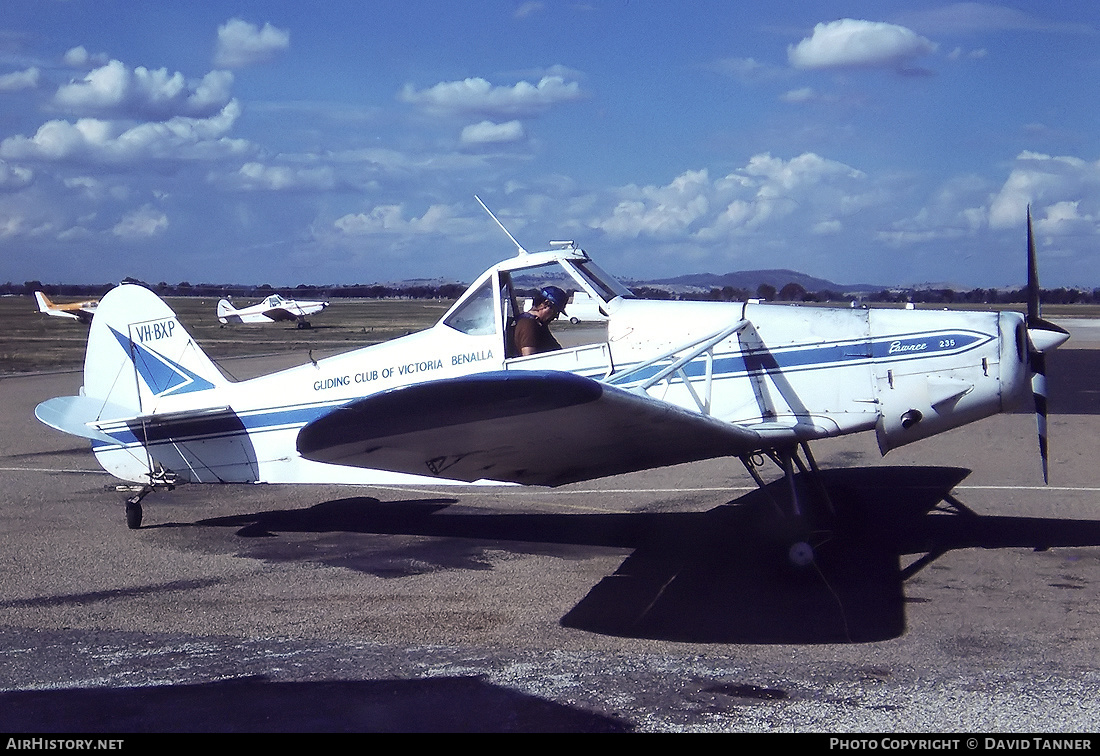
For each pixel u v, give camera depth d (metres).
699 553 5.85
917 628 4.32
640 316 6.10
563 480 5.99
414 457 4.82
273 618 4.65
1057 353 24.44
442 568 5.60
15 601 4.97
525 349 6.23
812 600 4.81
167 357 6.98
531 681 3.73
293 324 55.72
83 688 3.71
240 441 6.82
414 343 6.45
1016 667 3.78
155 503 7.77
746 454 5.96
